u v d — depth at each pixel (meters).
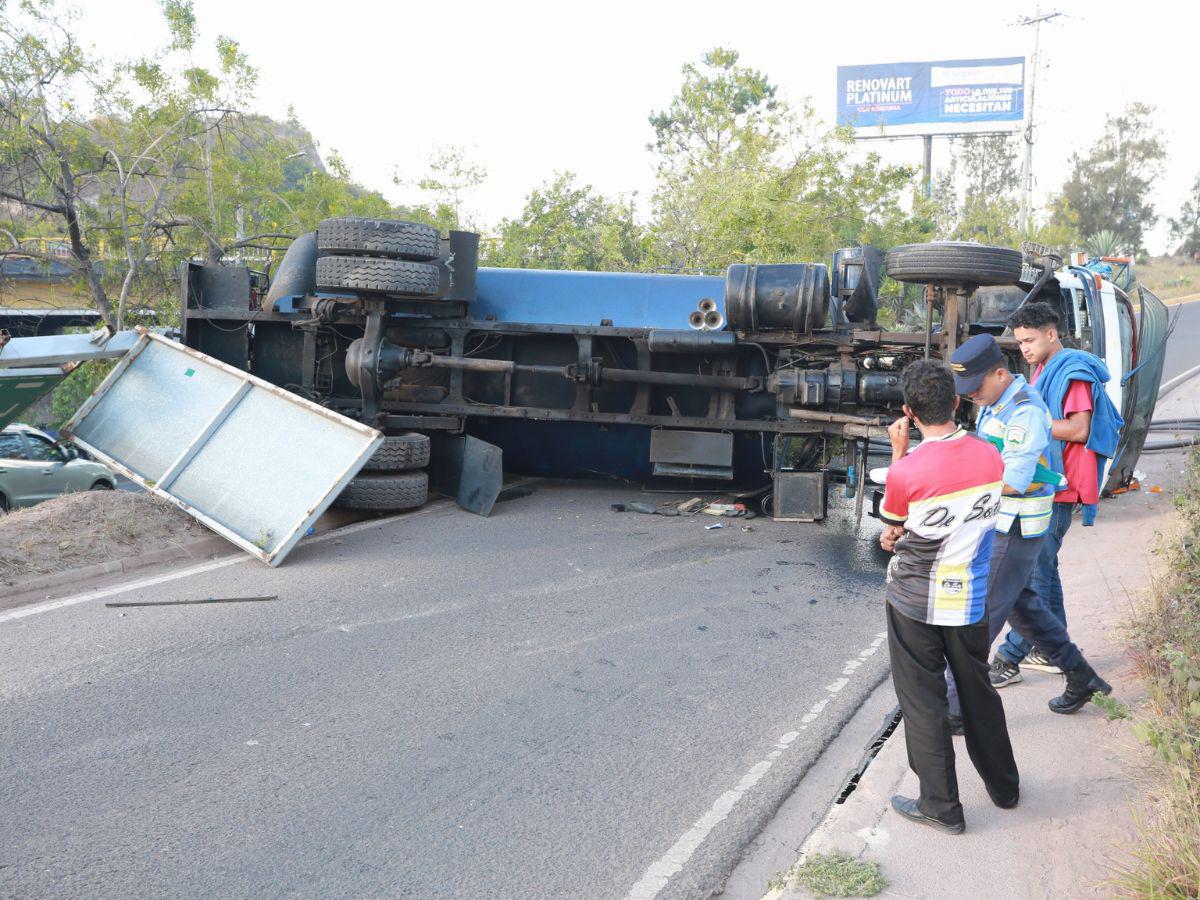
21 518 7.86
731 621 6.79
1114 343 9.84
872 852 3.56
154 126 21.44
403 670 5.68
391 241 9.59
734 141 33.03
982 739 3.77
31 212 22.02
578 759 4.58
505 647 6.14
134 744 4.62
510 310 11.15
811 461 10.65
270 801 4.11
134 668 5.58
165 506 8.51
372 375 10.09
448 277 10.52
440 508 10.54
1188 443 14.42
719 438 10.66
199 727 4.83
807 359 10.28
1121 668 5.27
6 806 4.02
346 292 9.94
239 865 3.62
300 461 8.51
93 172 20.94
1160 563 7.36
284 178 25.86
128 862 3.62
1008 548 4.38
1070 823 3.75
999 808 3.88
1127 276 12.45
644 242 28.69
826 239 26.03
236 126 22.88
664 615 6.89
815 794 4.33
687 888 3.53
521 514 10.32
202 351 11.23
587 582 7.70
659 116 41.72
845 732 5.00
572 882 3.55
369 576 7.68
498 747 4.69
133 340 9.62
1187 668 4.13
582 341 10.76
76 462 12.77
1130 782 4.02
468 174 26.27
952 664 3.73
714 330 10.38
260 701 5.17
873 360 10.21
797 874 3.42
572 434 11.79
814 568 8.31
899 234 27.06
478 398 11.43
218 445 8.81
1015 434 4.28
